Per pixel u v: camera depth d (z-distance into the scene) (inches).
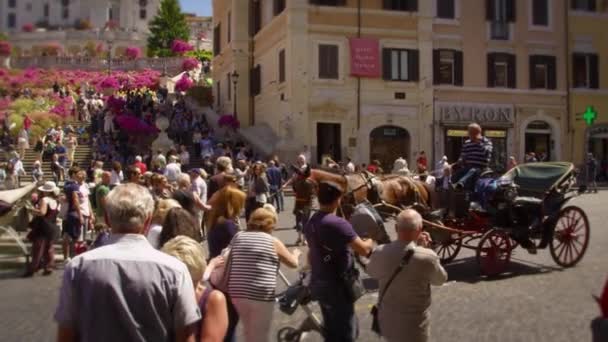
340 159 1310.3
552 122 1462.8
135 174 496.4
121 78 2405.3
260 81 1531.7
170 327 145.1
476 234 470.0
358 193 463.5
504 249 467.8
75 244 558.3
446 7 1395.2
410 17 1352.1
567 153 1475.1
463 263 514.9
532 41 1454.2
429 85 1363.2
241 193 283.4
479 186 476.1
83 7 4594.0
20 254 533.0
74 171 581.6
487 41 1421.0
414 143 1354.6
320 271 246.1
